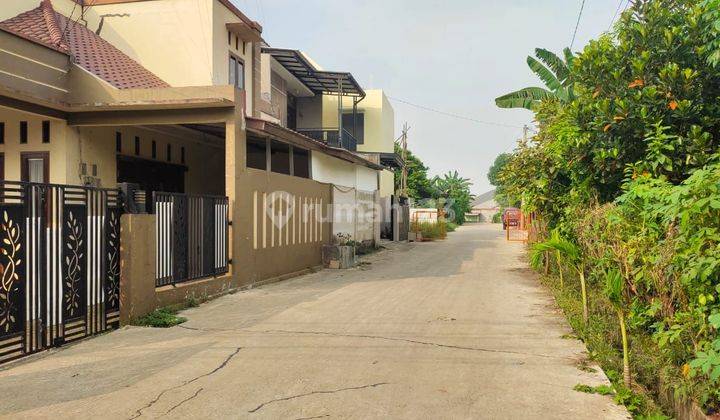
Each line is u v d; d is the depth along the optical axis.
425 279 12.98
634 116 7.60
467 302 9.62
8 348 5.92
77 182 11.44
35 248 6.13
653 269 5.10
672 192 4.82
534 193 11.46
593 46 8.19
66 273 6.62
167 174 14.63
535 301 9.76
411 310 8.84
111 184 12.35
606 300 7.04
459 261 17.50
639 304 5.53
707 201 4.22
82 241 6.90
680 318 4.72
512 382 5.19
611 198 8.80
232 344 6.61
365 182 22.62
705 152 7.12
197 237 9.67
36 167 11.47
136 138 13.26
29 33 11.71
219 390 4.96
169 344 6.63
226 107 10.79
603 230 6.27
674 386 4.63
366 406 4.57
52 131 11.31
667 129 7.40
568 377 5.34
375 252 21.17
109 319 7.42
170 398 4.77
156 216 8.50
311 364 5.76
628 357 5.42
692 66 7.52
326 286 11.76
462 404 4.62
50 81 10.83
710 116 7.43
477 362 5.86
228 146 10.78
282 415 4.38
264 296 10.29
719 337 4.06
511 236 32.75
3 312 5.73
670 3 8.02
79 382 5.21
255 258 11.69
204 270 9.89
